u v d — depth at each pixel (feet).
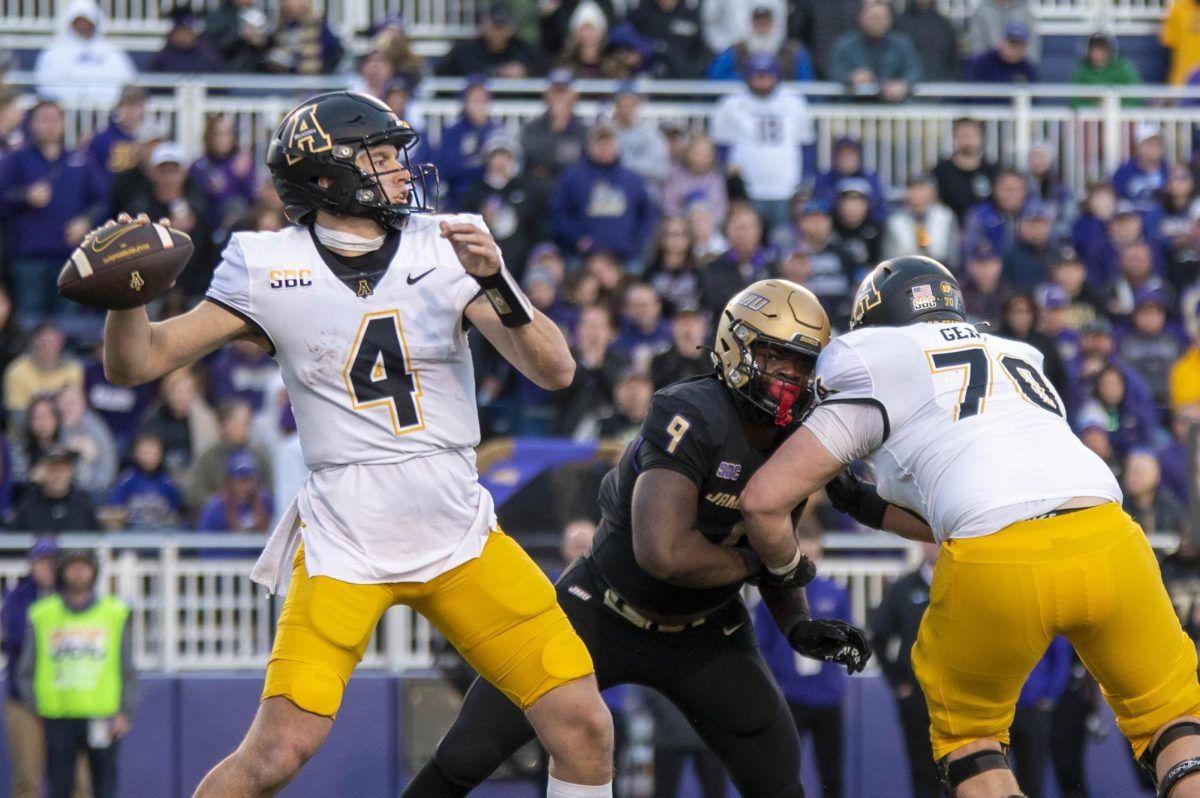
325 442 49.21
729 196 140.77
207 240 131.64
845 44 153.79
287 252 48.96
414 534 49.37
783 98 144.56
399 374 49.14
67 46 150.20
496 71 150.41
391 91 137.90
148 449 113.39
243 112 144.87
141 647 108.27
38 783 101.30
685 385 56.90
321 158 48.26
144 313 47.03
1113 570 50.75
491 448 98.17
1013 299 121.29
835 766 98.12
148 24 168.76
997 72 158.71
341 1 166.81
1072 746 101.60
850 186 136.26
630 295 120.06
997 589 50.34
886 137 149.48
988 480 50.78
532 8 161.79
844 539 108.88
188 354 48.37
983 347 53.26
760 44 153.28
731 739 60.49
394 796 106.32
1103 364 122.31
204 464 114.01
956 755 52.85
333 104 48.93
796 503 52.39
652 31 156.25
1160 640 51.90
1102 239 140.97
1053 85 158.61
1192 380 128.67
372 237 49.39
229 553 110.52
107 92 148.77
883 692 107.96
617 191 133.80
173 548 108.17
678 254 127.44
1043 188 145.38
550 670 50.42
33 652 99.91
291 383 49.49
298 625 48.70
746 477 56.08
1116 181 148.77
